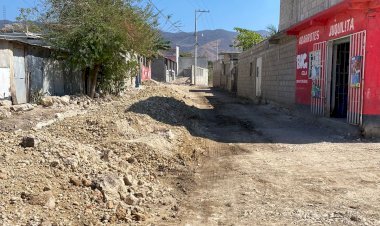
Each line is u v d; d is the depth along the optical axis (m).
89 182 5.59
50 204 4.72
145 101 15.12
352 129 11.29
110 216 4.86
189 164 8.01
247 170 7.55
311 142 10.34
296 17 17.88
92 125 9.52
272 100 21.31
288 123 14.33
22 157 5.93
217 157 8.70
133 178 6.46
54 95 15.87
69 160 6.09
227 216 5.24
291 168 7.66
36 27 17.62
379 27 10.65
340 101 13.59
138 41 19.06
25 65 13.49
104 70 18.28
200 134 11.34
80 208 4.92
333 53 13.39
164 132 10.06
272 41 20.06
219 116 16.61
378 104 10.82
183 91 34.31
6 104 11.94
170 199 5.91
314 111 14.59
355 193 6.11
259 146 9.87
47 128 9.23
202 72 70.06
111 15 17.11
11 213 4.35
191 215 5.28
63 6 17.58
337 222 4.93
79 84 18.39
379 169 7.48
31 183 5.10
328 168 7.61
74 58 15.78
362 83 10.98
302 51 16.00
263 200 5.86
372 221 4.95
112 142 8.27
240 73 31.62
